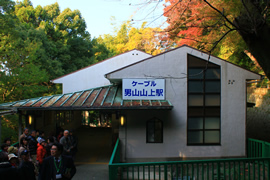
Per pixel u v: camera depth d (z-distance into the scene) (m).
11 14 16.53
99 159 11.59
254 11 5.37
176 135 11.14
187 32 12.36
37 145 8.46
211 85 11.31
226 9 10.73
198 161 6.54
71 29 26.34
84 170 9.77
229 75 11.31
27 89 16.75
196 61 11.27
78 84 15.30
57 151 4.98
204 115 11.25
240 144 11.25
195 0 10.02
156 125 11.17
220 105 11.28
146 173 10.38
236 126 11.27
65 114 17.88
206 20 10.67
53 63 21.92
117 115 11.06
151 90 11.05
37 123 12.38
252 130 20.70
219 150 11.17
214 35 12.52
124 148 11.03
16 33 15.77
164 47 14.21
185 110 11.18
